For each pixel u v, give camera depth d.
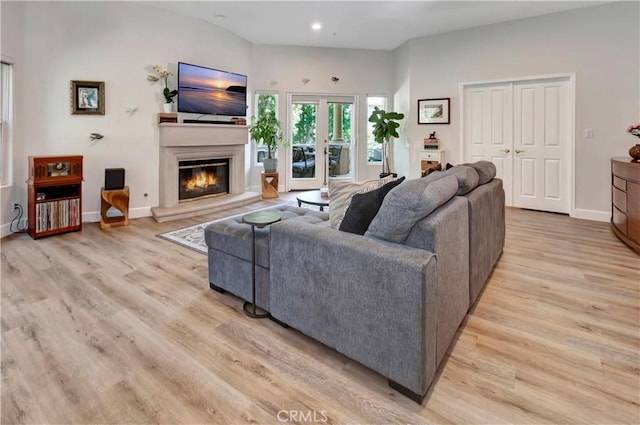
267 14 5.08
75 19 4.21
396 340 1.51
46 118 4.13
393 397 1.53
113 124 4.57
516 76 5.19
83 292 2.51
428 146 6.01
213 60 5.60
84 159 4.43
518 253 3.38
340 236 1.73
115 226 4.34
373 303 1.56
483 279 2.49
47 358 1.76
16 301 2.36
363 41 6.42
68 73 4.23
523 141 5.30
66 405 1.46
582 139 4.77
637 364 1.72
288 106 6.94
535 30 4.99
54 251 3.39
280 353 1.83
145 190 4.89
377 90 7.14
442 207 1.78
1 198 3.80
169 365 1.72
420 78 6.11
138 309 2.27
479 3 4.59
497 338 1.96
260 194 6.20
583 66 4.68
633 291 2.52
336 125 7.30
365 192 2.05
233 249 2.30
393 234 1.62
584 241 3.75
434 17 5.14
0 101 3.76
